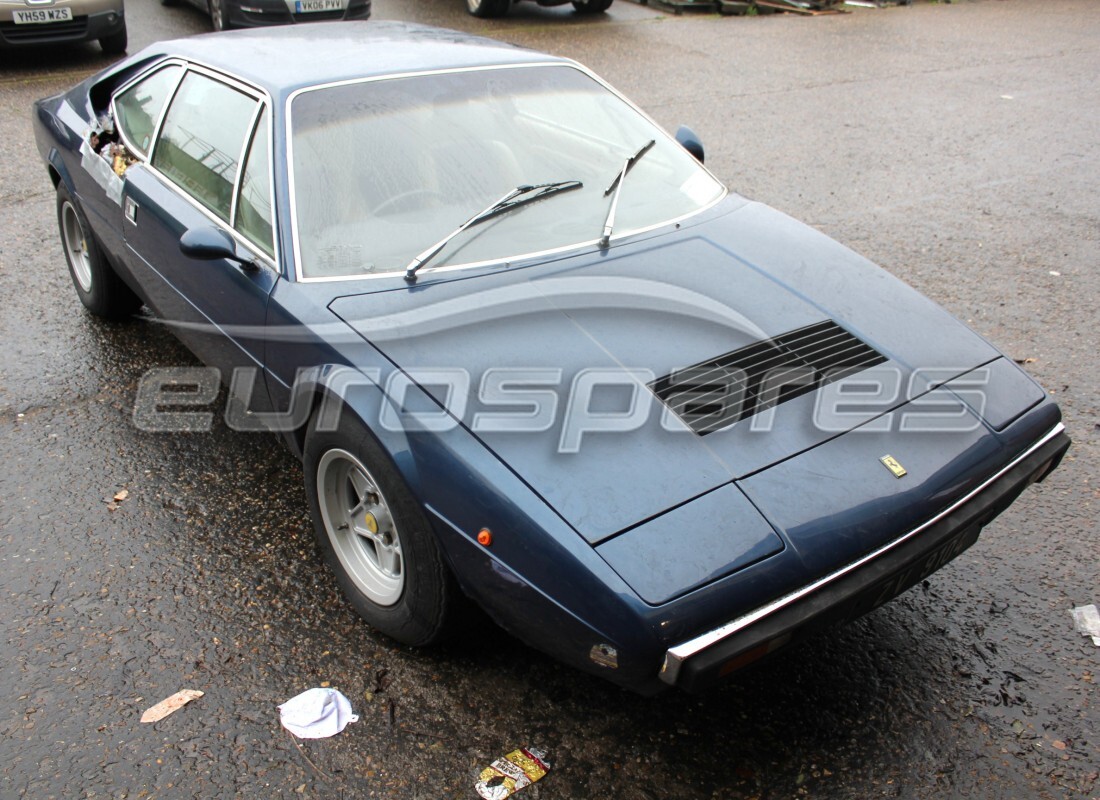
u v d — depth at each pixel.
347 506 2.86
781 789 2.33
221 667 2.68
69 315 4.78
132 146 3.95
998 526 3.32
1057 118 8.62
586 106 3.58
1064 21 13.43
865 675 2.69
